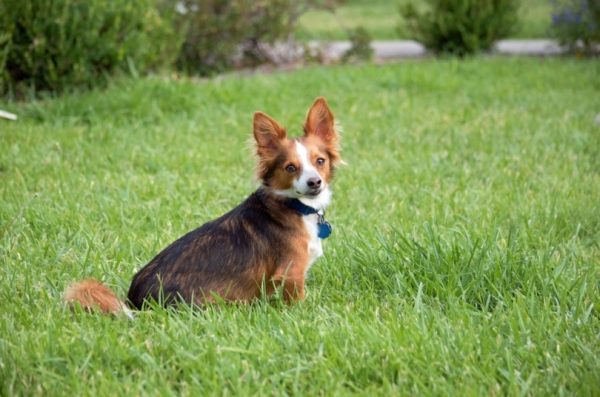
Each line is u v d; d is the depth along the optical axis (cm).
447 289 614
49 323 553
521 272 641
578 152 1075
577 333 552
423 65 1702
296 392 479
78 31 1289
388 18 2872
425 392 480
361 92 1440
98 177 969
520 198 884
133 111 1218
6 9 1246
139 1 1373
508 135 1171
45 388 490
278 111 1280
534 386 488
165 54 1477
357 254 682
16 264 685
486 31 1841
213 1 1661
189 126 1184
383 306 608
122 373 509
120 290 641
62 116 1205
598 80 1538
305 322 564
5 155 1030
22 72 1305
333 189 926
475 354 521
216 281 589
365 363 512
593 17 1820
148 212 831
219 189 924
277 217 607
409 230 773
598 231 792
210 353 515
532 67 1677
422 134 1191
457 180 963
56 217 807
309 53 1805
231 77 1526
